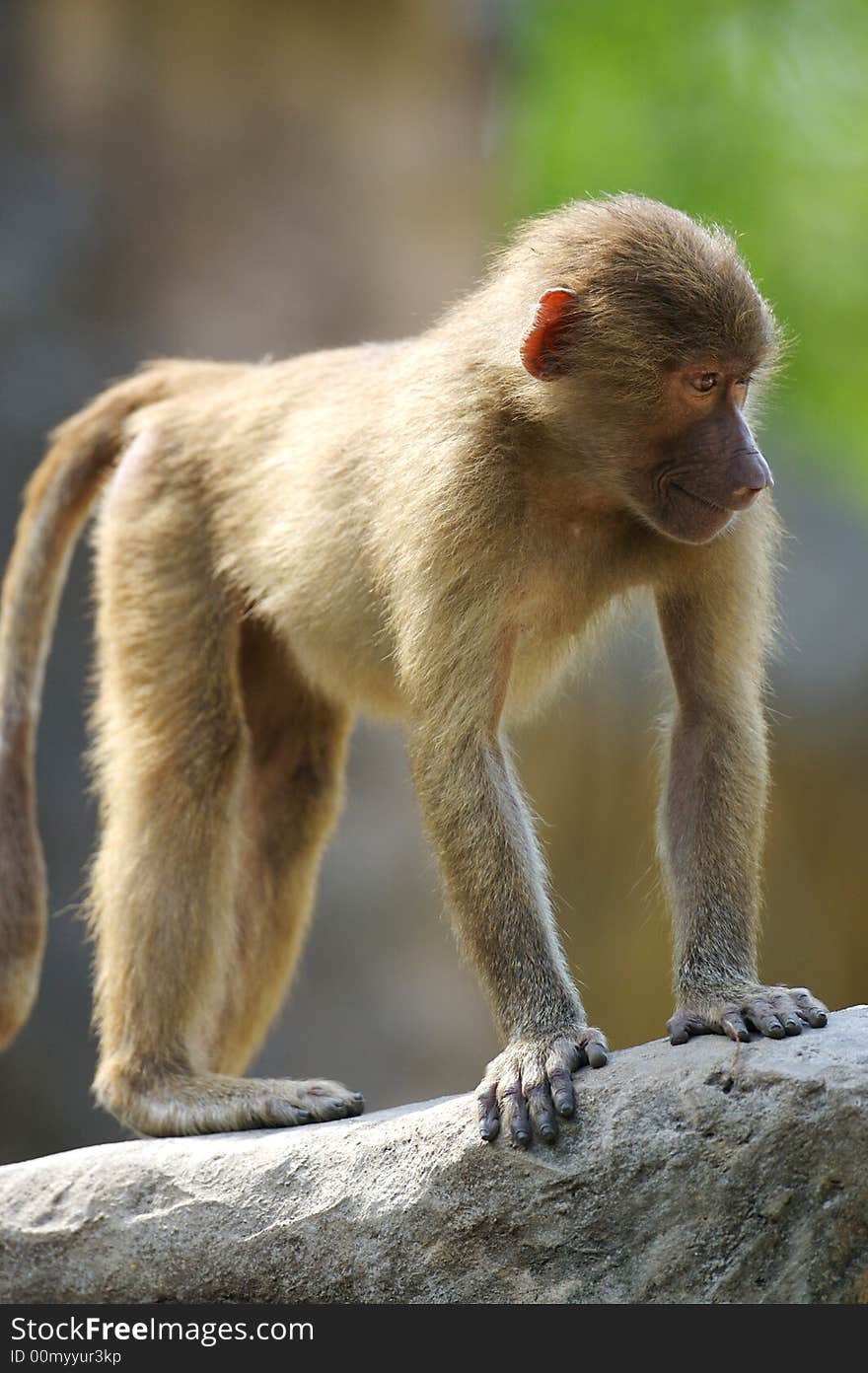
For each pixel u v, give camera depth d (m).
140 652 13.59
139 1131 12.76
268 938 14.59
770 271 30.25
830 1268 9.01
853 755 26.33
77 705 22.78
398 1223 9.91
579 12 30.98
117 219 23.28
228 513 13.55
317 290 23.64
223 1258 10.36
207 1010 13.28
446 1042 22.97
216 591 13.63
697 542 11.20
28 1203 10.93
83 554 22.98
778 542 12.32
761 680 11.82
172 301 23.34
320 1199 10.19
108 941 13.23
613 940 26.38
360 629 12.52
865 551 27.61
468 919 10.77
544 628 12.17
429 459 11.20
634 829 26.44
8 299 22.92
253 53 23.36
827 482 28.91
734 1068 9.38
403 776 23.23
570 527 11.73
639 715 26.41
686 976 10.70
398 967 22.94
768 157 30.73
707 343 10.88
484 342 11.40
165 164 23.34
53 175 23.23
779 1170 9.08
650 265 11.02
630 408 11.09
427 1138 9.98
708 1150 9.24
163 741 13.42
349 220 23.75
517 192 27.86
